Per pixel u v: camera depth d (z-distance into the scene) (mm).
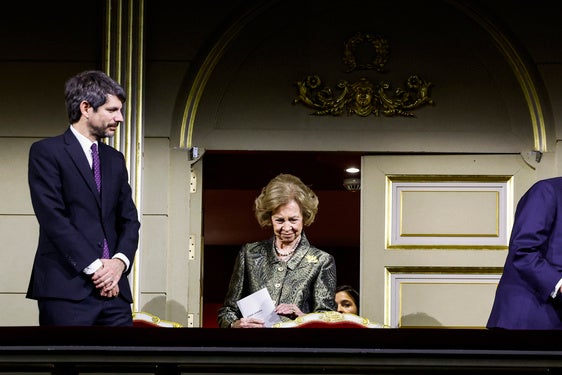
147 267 14273
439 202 14688
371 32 14727
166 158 14438
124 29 14328
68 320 9984
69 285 10047
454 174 14656
